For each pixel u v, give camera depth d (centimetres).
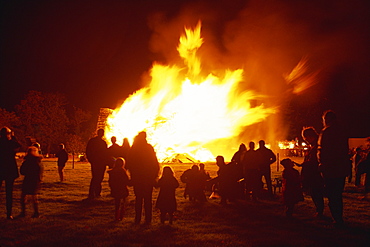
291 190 923
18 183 1560
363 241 694
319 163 826
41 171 911
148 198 847
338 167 805
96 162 1158
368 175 1220
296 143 4756
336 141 811
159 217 920
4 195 1224
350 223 845
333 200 815
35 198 899
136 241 695
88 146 1163
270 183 1221
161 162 2955
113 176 884
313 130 939
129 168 848
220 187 1098
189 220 884
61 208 1022
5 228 780
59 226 805
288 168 933
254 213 965
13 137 895
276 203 1120
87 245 663
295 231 774
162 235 738
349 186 1524
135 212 918
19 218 879
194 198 1152
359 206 1074
